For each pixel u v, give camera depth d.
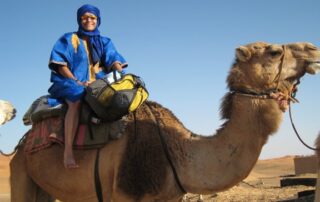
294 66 5.65
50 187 6.34
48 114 6.41
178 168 5.62
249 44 5.81
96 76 6.69
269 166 63.31
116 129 5.85
